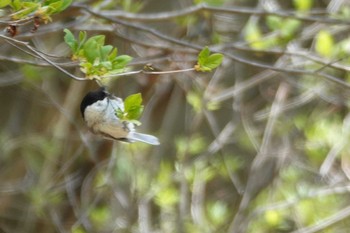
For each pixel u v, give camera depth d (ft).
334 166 42.88
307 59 33.12
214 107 40.65
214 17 39.47
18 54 40.27
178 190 43.98
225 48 32.35
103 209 41.57
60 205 43.45
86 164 42.22
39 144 42.96
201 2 32.32
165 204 40.57
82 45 19.31
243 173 47.44
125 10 32.73
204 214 43.42
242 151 47.65
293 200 39.63
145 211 39.99
